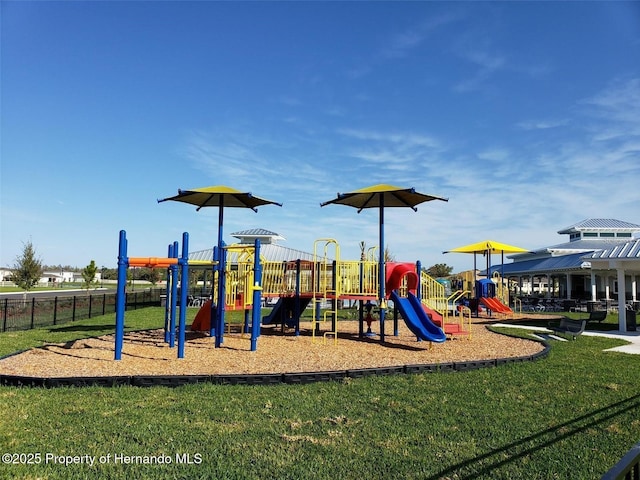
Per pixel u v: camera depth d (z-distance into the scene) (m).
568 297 34.56
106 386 6.74
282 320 13.52
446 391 6.60
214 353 9.66
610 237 38.75
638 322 20.05
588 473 3.97
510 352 10.22
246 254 12.31
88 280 41.28
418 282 12.62
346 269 11.97
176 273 10.46
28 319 18.94
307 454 4.31
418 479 3.84
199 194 11.91
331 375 7.27
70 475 3.85
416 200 12.30
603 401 6.13
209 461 4.14
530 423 5.23
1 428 4.91
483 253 26.33
